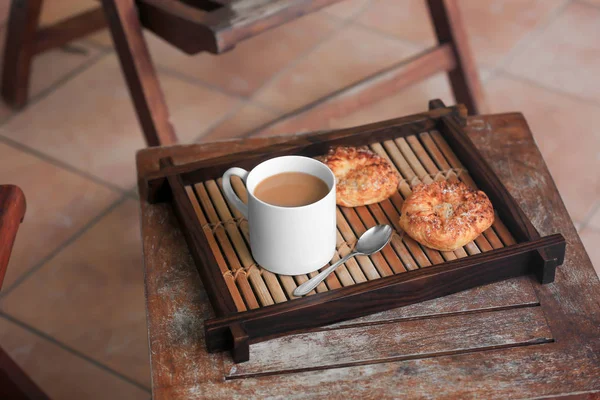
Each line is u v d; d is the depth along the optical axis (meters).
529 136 1.65
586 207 2.19
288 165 1.45
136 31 1.92
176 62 2.68
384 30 2.83
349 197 1.52
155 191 1.55
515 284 1.46
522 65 2.67
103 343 1.96
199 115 2.47
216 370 1.39
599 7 2.96
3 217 1.39
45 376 1.91
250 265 1.47
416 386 1.38
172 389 1.38
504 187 1.52
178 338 1.42
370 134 1.60
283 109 2.50
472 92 2.23
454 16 2.17
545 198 1.56
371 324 1.42
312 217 1.41
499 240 1.49
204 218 1.52
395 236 1.50
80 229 2.15
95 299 2.03
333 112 2.08
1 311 2.01
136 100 1.98
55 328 1.98
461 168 1.58
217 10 1.84
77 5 2.93
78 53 2.73
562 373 1.38
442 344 1.41
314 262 1.45
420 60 2.16
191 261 1.49
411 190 1.55
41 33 2.43
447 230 1.46
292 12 1.86
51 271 2.08
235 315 1.39
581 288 1.46
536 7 2.95
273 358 1.40
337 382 1.38
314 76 2.62
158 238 1.52
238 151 1.64
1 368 1.69
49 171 2.29
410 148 1.61
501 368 1.39
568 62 2.69
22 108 2.52
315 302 1.40
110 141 2.39
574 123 2.44
